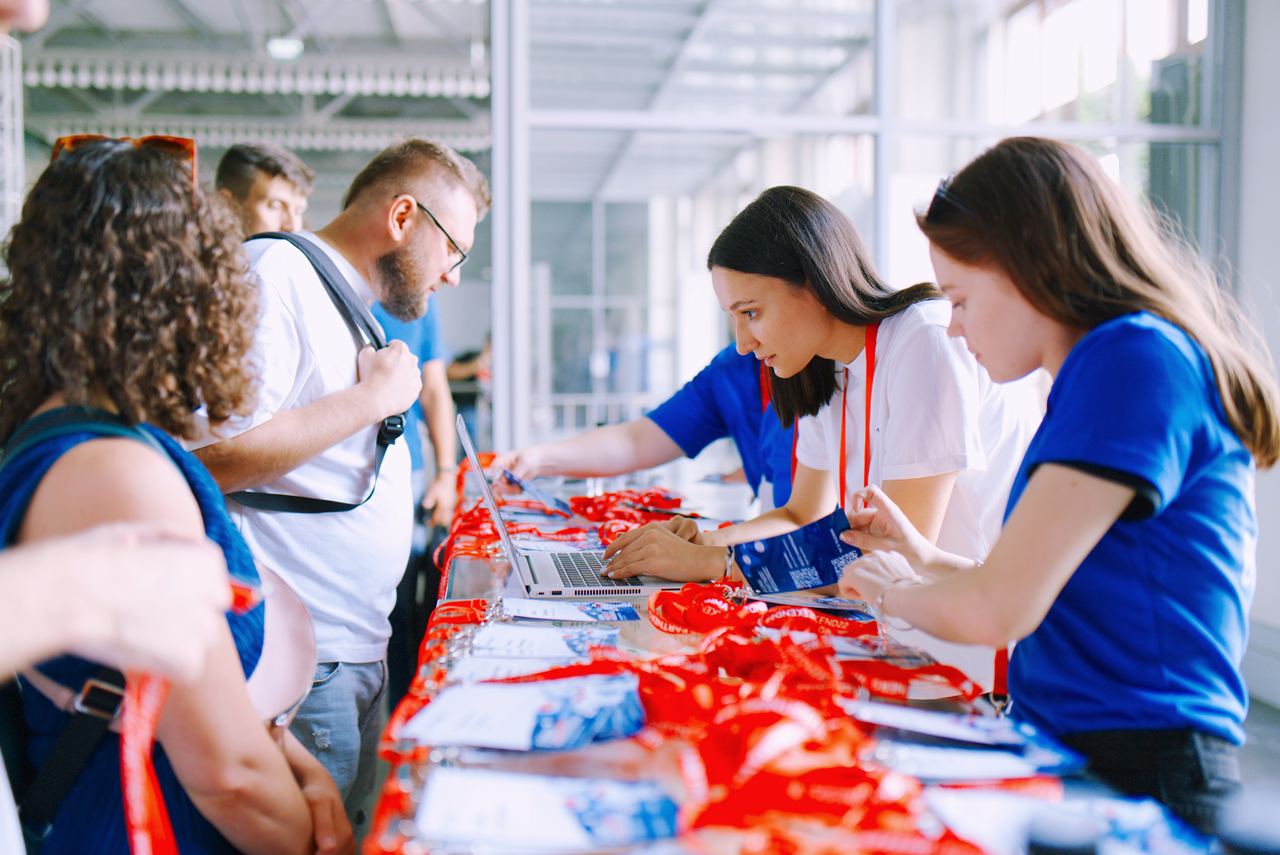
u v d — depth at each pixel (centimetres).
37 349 89
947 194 107
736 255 162
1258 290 402
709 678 96
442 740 79
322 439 154
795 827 67
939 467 150
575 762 76
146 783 80
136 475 81
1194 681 93
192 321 93
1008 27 441
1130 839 69
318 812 102
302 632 108
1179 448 90
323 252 171
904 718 87
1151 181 431
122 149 94
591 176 879
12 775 88
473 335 1269
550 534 201
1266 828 86
